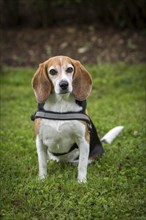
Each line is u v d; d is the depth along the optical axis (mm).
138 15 5188
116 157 2789
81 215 2299
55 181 2533
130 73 4387
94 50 4980
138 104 3730
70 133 2492
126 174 2637
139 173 2629
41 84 2484
